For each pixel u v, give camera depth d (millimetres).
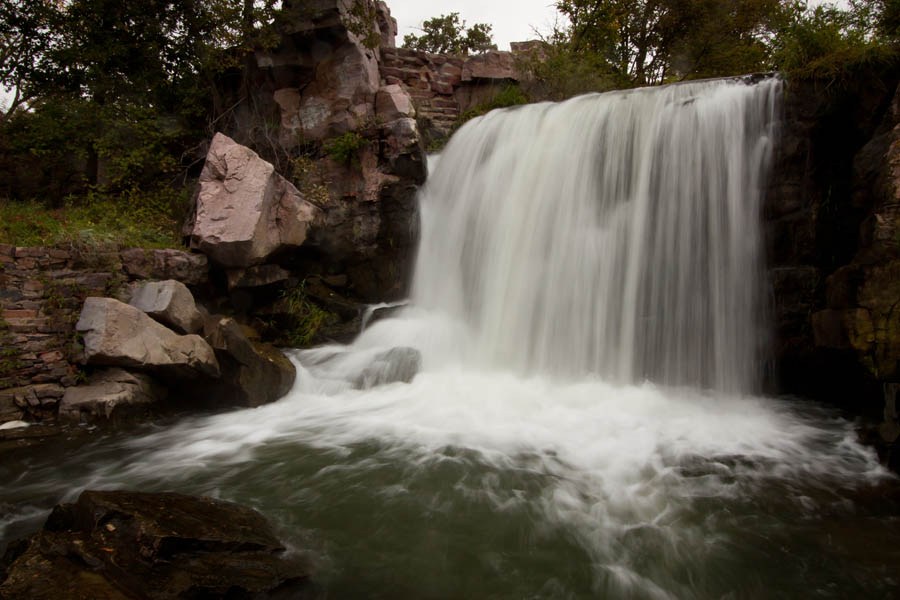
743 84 8602
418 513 4961
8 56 12812
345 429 7125
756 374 8336
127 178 12211
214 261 9172
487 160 11219
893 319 6188
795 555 4320
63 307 7484
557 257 9602
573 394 8320
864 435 6453
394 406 7969
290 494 5309
